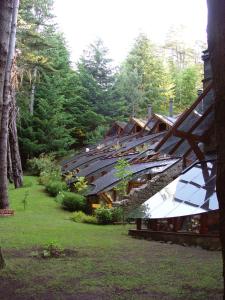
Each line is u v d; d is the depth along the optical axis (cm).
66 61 4366
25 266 638
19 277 562
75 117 4238
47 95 3866
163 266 654
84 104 4397
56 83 3900
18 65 2878
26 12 3453
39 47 3000
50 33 4225
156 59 5341
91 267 638
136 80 4688
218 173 336
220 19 336
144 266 653
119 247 901
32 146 3628
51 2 4172
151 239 1086
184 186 1191
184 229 1070
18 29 2852
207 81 1473
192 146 1373
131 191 1877
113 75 4662
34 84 3684
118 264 668
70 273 591
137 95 4628
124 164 1894
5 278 556
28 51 2958
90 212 1970
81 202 1994
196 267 646
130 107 4644
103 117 4275
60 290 496
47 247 781
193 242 942
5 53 623
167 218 1040
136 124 3481
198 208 997
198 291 491
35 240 965
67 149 3941
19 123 3584
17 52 2484
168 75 5306
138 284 525
